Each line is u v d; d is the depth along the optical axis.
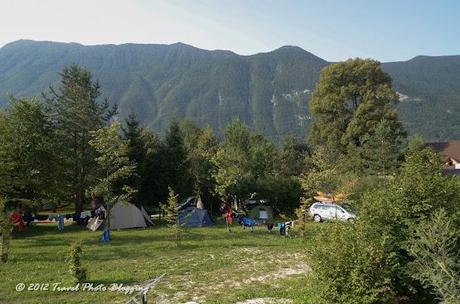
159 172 46.16
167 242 27.86
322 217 39.72
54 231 34.25
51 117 39.97
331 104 63.88
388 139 49.81
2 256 21.52
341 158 50.97
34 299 15.21
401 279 12.84
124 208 35.88
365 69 64.12
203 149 66.56
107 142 32.16
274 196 48.03
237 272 19.16
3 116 33.41
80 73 41.34
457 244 12.36
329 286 12.26
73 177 39.28
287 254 23.41
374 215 14.04
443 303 10.90
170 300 15.04
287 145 74.62
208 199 50.38
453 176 15.41
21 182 30.41
